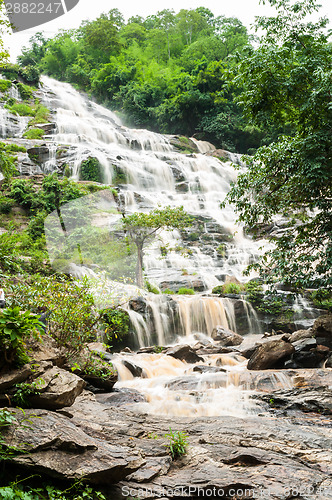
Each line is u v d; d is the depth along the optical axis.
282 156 12.85
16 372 4.64
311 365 11.08
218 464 5.09
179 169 36.44
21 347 4.80
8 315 4.54
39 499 3.84
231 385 9.65
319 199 12.37
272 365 11.09
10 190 24.98
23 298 6.91
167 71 60.59
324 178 11.84
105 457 4.27
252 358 11.19
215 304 17.52
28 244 14.30
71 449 4.14
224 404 8.34
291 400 8.48
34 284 7.19
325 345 11.85
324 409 8.18
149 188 33.66
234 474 4.84
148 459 5.00
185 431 6.07
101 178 31.12
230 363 12.10
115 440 5.25
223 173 38.59
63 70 67.62
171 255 24.25
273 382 9.53
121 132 43.28
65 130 39.38
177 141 46.16
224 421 6.68
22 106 42.78
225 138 49.94
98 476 4.07
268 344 11.22
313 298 18.66
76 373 7.75
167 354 12.40
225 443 5.72
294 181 12.83
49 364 5.09
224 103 50.75
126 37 73.88
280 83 13.09
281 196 13.09
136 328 15.15
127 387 9.55
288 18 13.76
